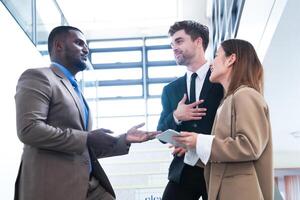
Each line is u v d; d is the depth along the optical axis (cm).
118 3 977
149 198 594
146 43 1032
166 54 1030
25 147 203
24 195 193
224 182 186
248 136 179
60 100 206
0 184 325
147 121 991
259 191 181
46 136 191
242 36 424
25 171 197
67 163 200
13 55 387
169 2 970
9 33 385
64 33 232
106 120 990
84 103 231
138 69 1024
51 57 233
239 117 183
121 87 1013
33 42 484
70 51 229
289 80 428
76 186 199
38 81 202
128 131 223
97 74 942
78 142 197
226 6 545
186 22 256
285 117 543
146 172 625
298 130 600
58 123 204
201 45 254
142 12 984
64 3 759
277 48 363
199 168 237
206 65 250
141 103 1004
